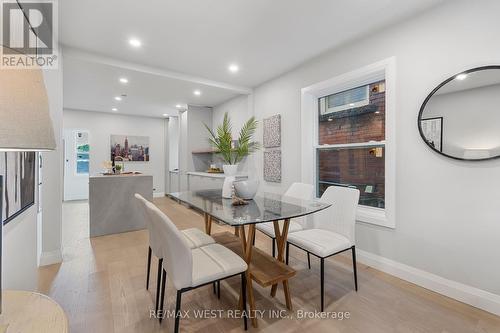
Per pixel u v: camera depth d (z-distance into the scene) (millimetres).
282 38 2637
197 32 2508
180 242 1307
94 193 3539
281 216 1727
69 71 3348
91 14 2176
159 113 6648
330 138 3258
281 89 3750
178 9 2125
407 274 2250
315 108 3389
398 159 2318
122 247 3096
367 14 2203
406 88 2250
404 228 2285
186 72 3629
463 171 1926
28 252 1573
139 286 2141
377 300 1951
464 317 1741
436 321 1700
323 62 3059
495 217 1782
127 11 2145
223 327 1634
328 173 3285
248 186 2316
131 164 7043
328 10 2146
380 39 2457
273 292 1993
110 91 4422
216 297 1990
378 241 2502
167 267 1450
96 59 2984
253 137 4359
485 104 1817
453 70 1959
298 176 3471
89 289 2082
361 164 2883
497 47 1753
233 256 1684
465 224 1920
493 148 1787
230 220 1615
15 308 844
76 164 6520
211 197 2508
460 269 1944
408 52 2236
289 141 3613
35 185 1749
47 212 2566
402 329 1622
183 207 5711
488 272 1811
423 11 2133
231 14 2203
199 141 5828
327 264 2619
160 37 2605
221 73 3672
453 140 1965
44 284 2158
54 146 782
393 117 2336
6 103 594
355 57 2691
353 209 2111
